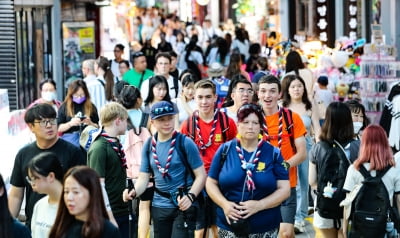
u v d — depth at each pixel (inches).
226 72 1283.2
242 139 599.8
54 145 601.9
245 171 594.2
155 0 2945.4
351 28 1825.8
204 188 671.1
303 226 864.3
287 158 727.7
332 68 1405.0
